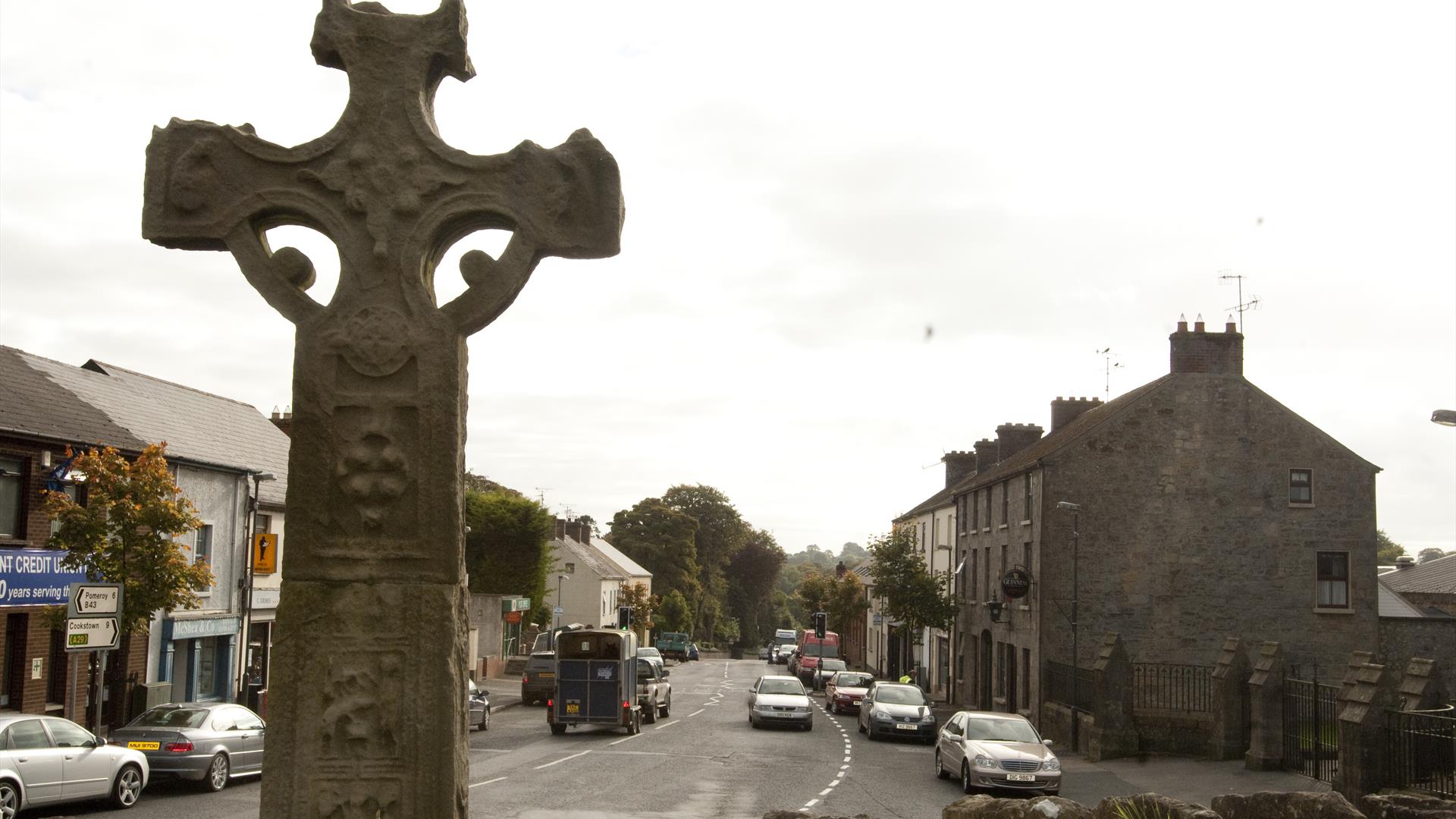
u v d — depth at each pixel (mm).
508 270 5180
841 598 72125
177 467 29625
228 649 31641
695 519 104250
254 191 5270
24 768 15523
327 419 5090
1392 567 59406
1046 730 33562
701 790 19891
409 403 5082
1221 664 26734
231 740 19922
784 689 36469
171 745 18969
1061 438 40312
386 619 5000
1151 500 35875
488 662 54562
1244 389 36219
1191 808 8219
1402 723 17984
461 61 5328
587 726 34625
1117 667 27875
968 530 48000
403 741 4953
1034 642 36094
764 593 123375
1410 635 36594
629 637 32000
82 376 29719
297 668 4984
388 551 5039
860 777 23078
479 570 60406
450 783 4930
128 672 27016
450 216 5211
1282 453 36062
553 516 62688
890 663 65562
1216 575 35625
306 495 5066
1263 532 35781
